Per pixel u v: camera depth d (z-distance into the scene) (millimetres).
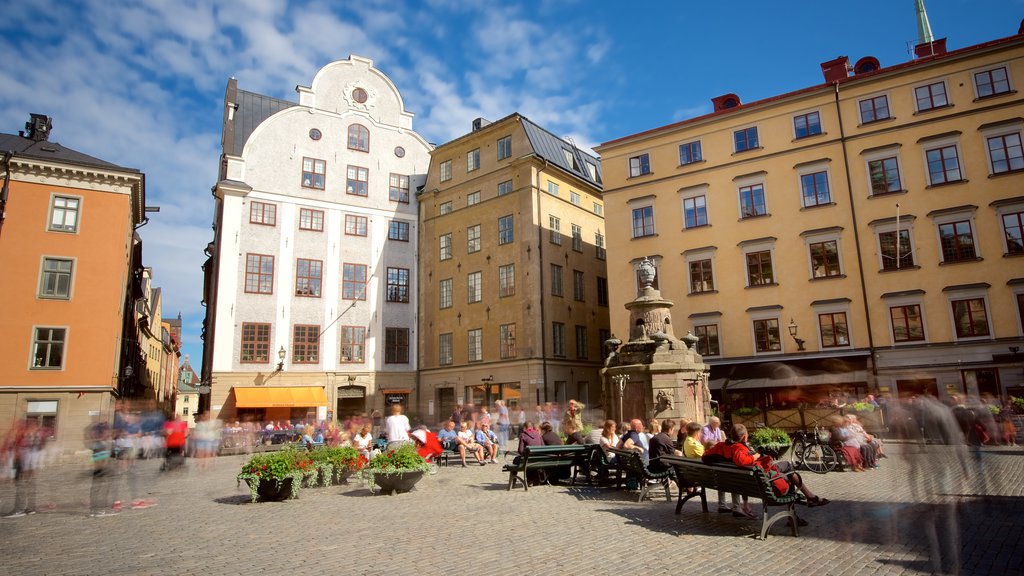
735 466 8719
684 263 32375
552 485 13906
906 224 27844
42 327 28875
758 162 31312
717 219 31906
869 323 27844
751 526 9094
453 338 39875
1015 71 26703
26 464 12562
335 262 40500
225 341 36219
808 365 28531
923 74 28344
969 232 26672
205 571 7273
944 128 27672
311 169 40750
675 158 33500
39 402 28297
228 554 8094
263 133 39469
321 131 41562
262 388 36594
